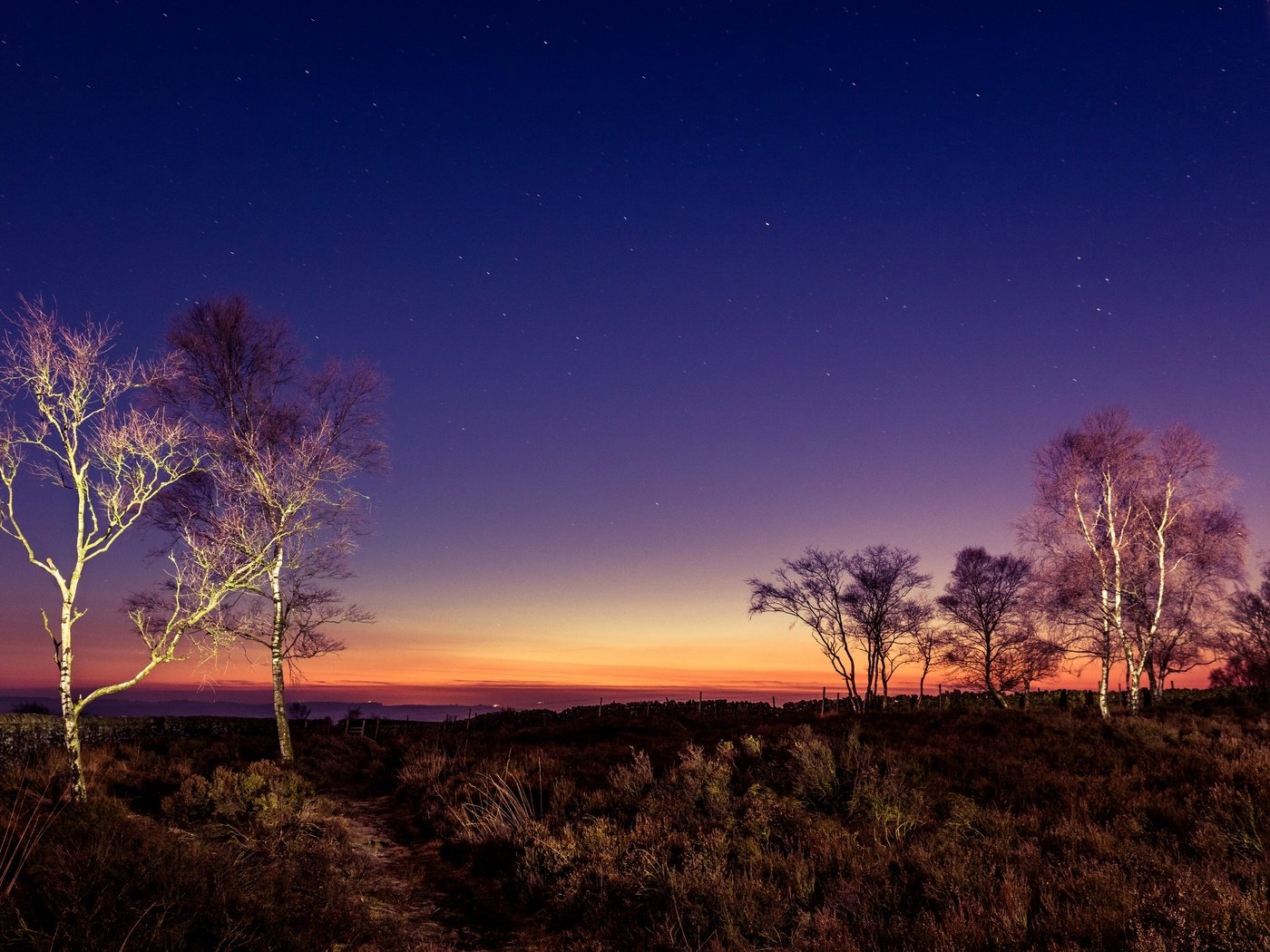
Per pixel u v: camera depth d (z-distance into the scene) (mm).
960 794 11906
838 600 38875
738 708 42688
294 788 14328
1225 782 10750
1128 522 28500
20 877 7105
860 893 7625
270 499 18547
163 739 23391
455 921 9195
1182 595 29766
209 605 12711
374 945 7734
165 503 17375
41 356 11539
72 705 11258
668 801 12195
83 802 10500
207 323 19438
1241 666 34219
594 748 22047
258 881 8188
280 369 19859
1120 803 10312
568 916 8750
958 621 40781
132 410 12508
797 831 10117
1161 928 5789
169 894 6914
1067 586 27859
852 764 12953
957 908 6844
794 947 6727
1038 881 7340
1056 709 27141
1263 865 7148
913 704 40156
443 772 18172
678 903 7961
